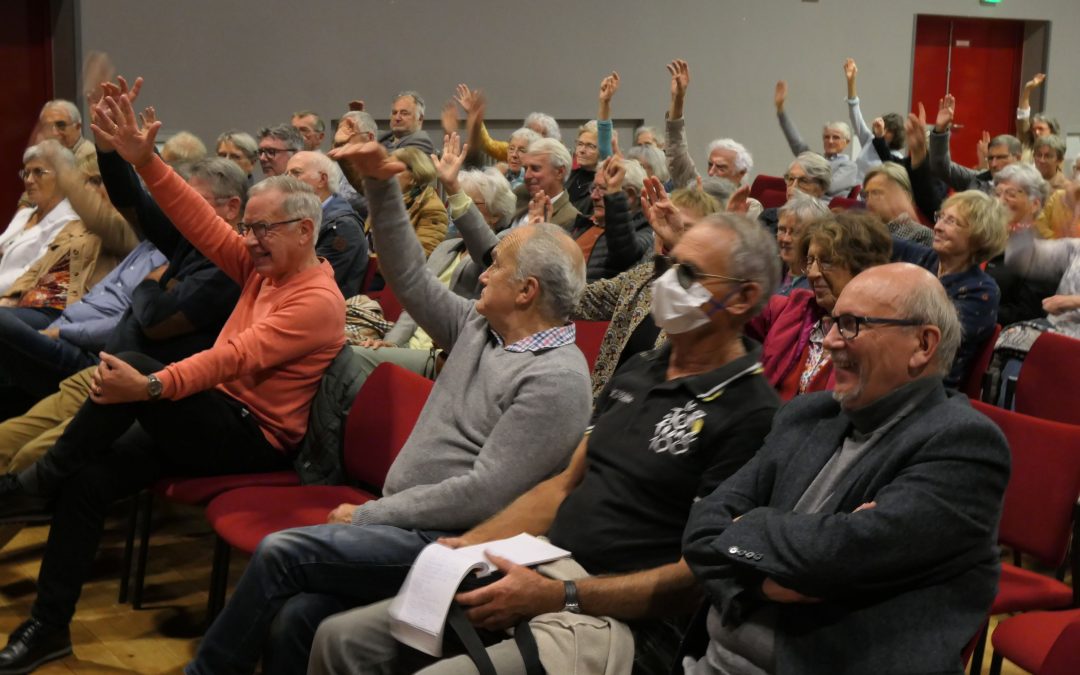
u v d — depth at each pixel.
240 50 8.28
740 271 2.07
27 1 7.76
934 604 1.65
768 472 1.91
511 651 1.93
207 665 2.25
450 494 2.33
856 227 2.83
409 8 8.87
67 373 3.77
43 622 2.81
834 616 1.69
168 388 2.77
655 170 5.67
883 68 11.14
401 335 3.89
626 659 1.96
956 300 3.29
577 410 2.34
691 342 2.13
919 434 1.70
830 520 1.66
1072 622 1.82
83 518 2.83
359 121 5.91
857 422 1.80
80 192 4.14
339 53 8.65
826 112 10.91
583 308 3.49
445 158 3.51
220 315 3.31
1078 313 3.82
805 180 5.43
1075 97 11.95
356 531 2.29
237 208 3.53
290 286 3.01
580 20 9.57
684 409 2.06
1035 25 11.91
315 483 2.99
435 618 1.96
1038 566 3.47
